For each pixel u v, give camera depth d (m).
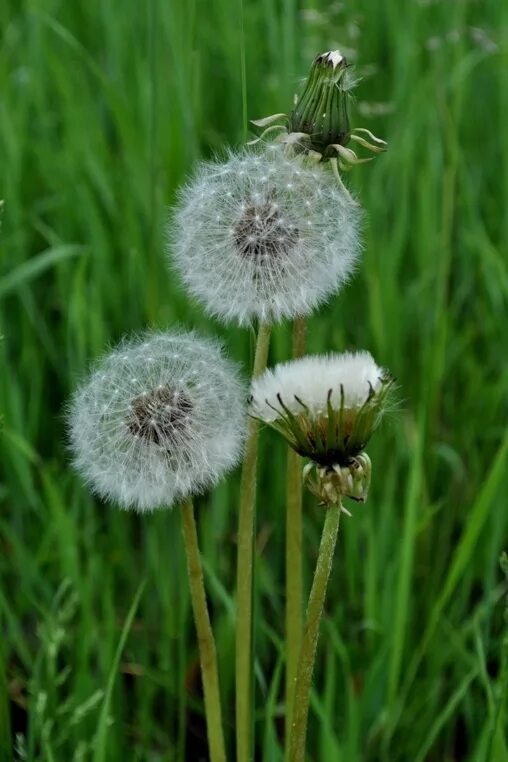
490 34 0.80
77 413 0.44
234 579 0.60
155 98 0.56
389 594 0.57
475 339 0.69
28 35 0.80
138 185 0.65
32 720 0.51
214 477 0.43
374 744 0.55
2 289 0.63
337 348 0.63
